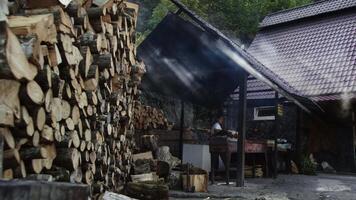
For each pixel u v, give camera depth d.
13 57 2.07
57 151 3.09
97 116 4.14
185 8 8.17
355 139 12.90
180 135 9.90
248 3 19.56
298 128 12.27
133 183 5.09
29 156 2.56
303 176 10.59
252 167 9.76
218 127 9.23
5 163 2.37
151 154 7.53
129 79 6.10
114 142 5.07
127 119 5.99
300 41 16.02
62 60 3.03
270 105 13.69
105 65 3.92
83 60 3.54
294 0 20.86
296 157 12.01
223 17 18.72
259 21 18.98
